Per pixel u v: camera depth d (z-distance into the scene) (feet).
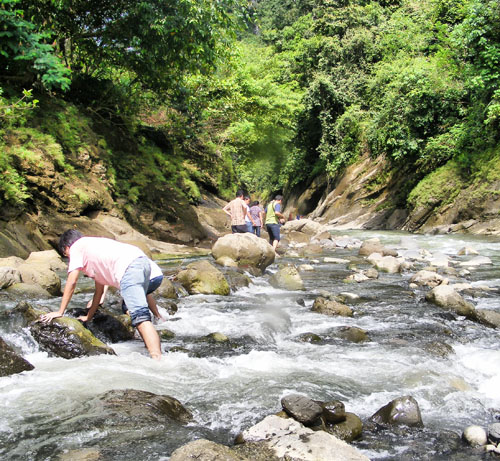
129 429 9.44
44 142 39.11
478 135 65.31
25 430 9.34
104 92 53.52
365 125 96.99
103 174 44.60
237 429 9.74
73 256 14.49
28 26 37.29
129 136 54.49
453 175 65.92
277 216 43.32
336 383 12.45
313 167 122.01
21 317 14.85
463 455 8.91
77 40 50.31
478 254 41.45
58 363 13.19
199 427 9.80
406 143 76.89
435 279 27.35
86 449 8.66
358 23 115.85
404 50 101.19
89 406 10.36
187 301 22.25
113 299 19.24
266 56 137.08
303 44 123.54
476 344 16.21
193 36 46.93
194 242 49.83
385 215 80.69
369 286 27.58
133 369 12.96
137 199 47.80
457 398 11.64
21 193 33.78
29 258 29.07
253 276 30.07
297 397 10.17
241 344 15.90
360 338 16.62
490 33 63.31
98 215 41.75
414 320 19.39
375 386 12.32
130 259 14.28
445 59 72.59
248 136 102.94
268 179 156.66
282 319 18.84
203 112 69.82
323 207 102.17
